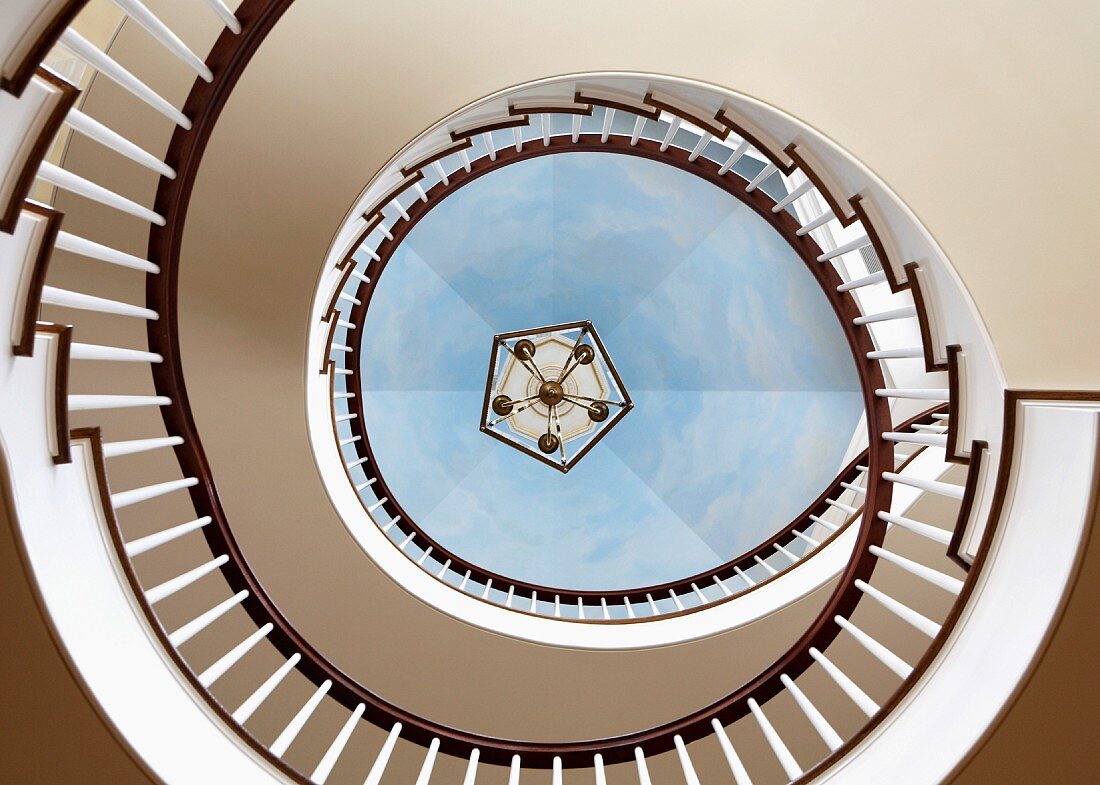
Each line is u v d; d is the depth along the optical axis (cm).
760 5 273
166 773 171
